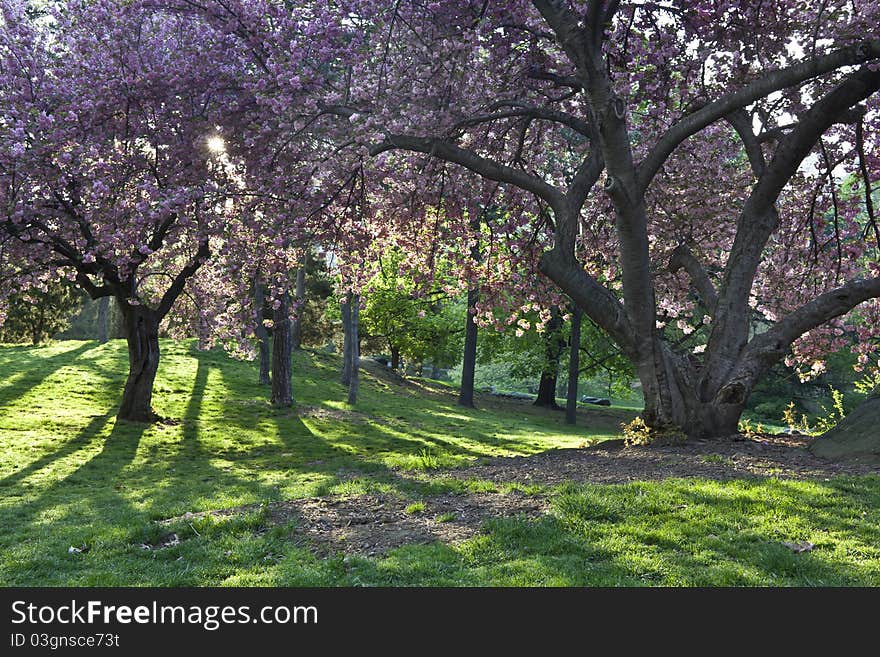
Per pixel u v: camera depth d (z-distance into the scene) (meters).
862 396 33.81
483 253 16.83
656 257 17.02
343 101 12.94
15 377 27.11
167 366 32.31
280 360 27.14
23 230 16.14
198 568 6.27
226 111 13.31
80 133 13.75
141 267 21.70
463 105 13.98
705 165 16.14
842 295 11.76
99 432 20.30
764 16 12.02
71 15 14.83
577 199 12.86
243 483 12.76
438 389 41.66
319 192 13.33
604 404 50.50
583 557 5.88
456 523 7.16
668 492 7.52
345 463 15.23
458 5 12.85
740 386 11.84
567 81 13.80
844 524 6.32
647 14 12.18
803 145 11.64
